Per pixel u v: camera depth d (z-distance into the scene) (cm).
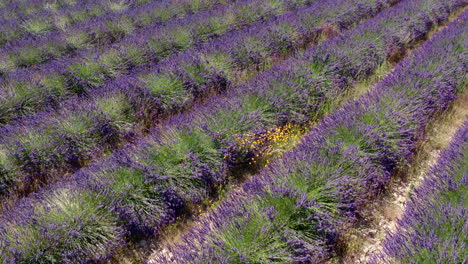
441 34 873
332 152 476
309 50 804
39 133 610
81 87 806
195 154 528
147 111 713
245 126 578
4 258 387
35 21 1170
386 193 502
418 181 521
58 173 593
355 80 773
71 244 423
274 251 382
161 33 967
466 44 760
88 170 522
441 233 360
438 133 600
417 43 998
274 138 590
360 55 797
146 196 490
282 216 407
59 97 765
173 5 1224
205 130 560
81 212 445
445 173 440
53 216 438
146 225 474
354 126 524
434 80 633
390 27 940
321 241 406
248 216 404
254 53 870
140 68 834
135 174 500
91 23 1115
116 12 1216
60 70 810
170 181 499
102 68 840
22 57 928
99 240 443
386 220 466
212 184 536
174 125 580
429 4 1116
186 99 731
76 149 613
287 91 659
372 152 504
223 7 1174
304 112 666
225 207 438
